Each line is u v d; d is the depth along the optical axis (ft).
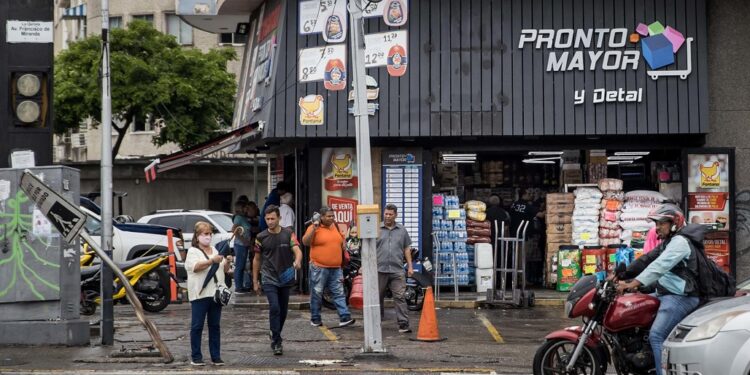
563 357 36.50
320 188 70.64
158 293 62.23
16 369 40.88
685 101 69.82
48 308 46.65
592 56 69.67
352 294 54.65
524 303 65.05
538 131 69.31
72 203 43.11
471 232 72.23
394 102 69.10
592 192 71.46
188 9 82.79
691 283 34.27
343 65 68.95
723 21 71.26
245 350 46.68
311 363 42.78
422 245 70.64
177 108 134.41
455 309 64.64
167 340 49.83
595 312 34.78
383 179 70.90
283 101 69.15
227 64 157.17
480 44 69.51
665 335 34.09
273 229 45.34
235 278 74.54
